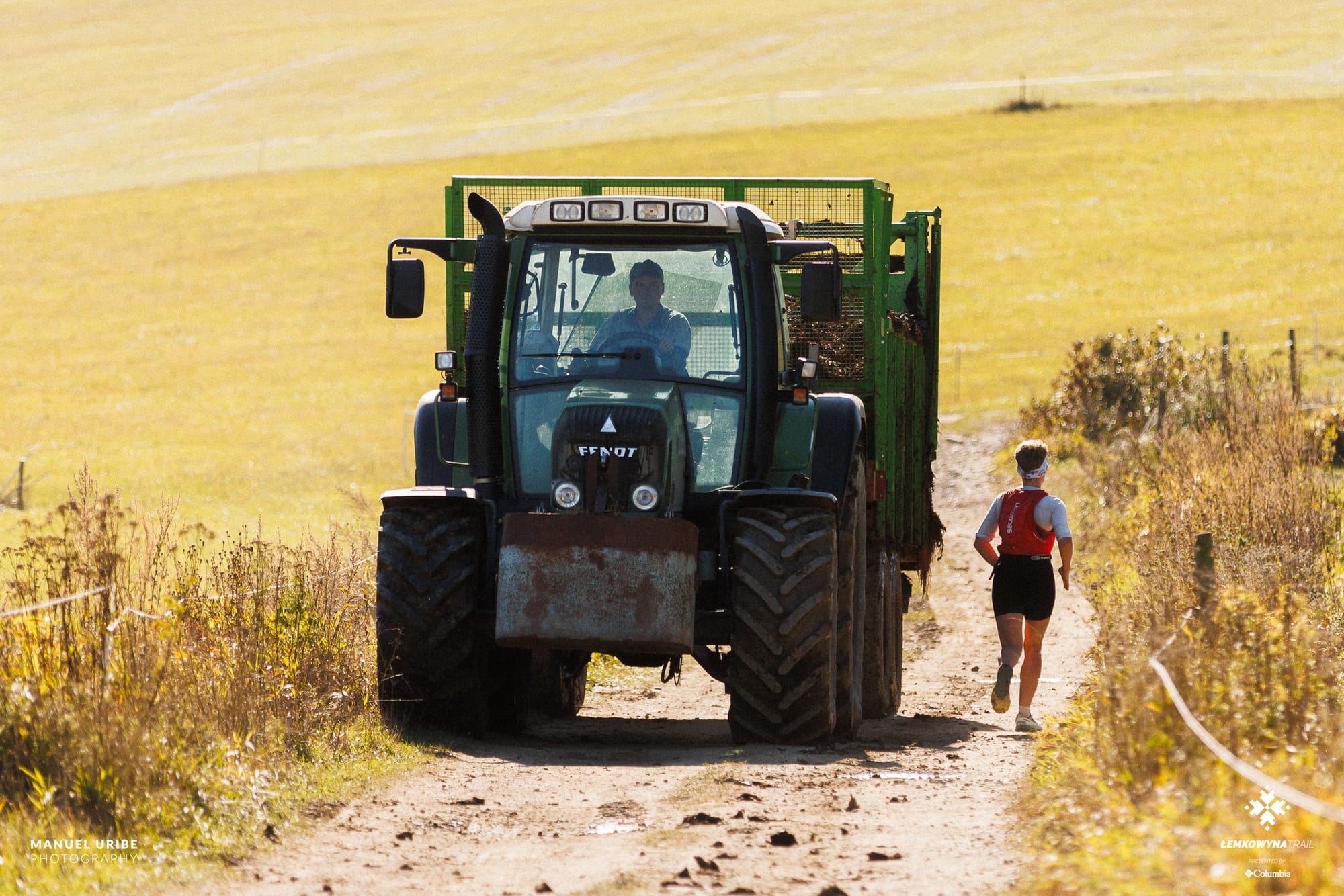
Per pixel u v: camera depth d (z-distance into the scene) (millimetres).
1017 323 155250
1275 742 22969
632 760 31797
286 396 149625
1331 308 146750
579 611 30766
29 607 27547
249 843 22734
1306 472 54969
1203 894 16922
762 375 33531
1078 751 25859
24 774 23031
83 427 137625
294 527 79000
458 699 33094
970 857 21812
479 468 33469
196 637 30609
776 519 32688
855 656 37906
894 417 44062
